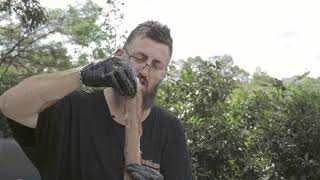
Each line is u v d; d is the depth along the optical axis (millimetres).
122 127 1544
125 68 1312
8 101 1422
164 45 1527
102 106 1562
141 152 1562
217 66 5133
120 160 1521
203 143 4680
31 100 1410
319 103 4875
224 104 5059
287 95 5004
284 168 4688
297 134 4652
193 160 4676
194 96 4992
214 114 4930
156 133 1642
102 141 1534
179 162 1678
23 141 1542
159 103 5004
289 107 4887
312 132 4621
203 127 4793
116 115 1549
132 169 1416
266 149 4770
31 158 1591
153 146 1622
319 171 4449
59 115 1544
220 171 4746
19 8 15578
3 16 18531
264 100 5016
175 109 4910
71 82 1352
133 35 1548
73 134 1542
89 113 1555
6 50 19234
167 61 1556
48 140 1538
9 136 4461
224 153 4688
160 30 1537
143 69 1515
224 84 5066
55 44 19281
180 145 1699
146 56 1518
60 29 18844
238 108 5062
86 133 1540
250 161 4809
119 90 1317
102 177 1513
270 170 4762
